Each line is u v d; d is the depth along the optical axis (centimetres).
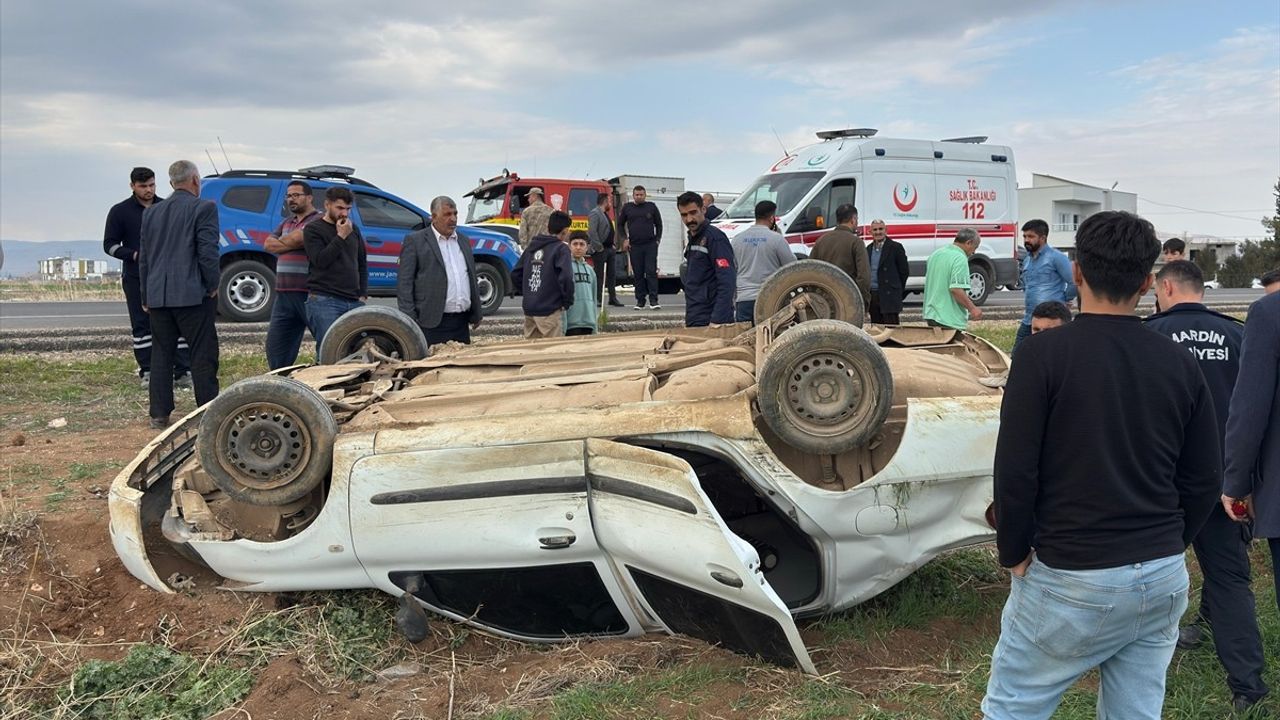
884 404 385
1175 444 252
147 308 734
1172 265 407
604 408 394
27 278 4288
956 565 490
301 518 426
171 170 723
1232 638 357
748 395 397
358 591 435
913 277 1528
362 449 393
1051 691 267
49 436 750
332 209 750
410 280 768
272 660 398
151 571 427
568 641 421
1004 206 1617
